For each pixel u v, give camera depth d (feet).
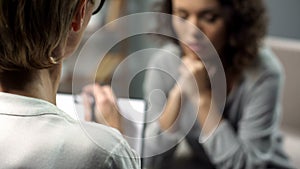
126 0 4.24
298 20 8.77
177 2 3.81
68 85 2.32
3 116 1.66
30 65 1.68
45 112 1.70
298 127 6.42
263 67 4.20
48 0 1.59
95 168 1.60
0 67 1.69
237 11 3.92
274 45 6.55
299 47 6.52
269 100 4.17
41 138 1.62
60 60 1.78
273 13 8.80
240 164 3.95
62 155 1.60
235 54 4.06
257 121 4.15
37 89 1.75
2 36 1.61
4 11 1.58
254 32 4.11
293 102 6.44
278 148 4.76
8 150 1.59
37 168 1.57
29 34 1.60
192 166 3.48
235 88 4.16
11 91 1.72
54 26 1.62
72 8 1.67
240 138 4.10
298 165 5.47
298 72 6.37
